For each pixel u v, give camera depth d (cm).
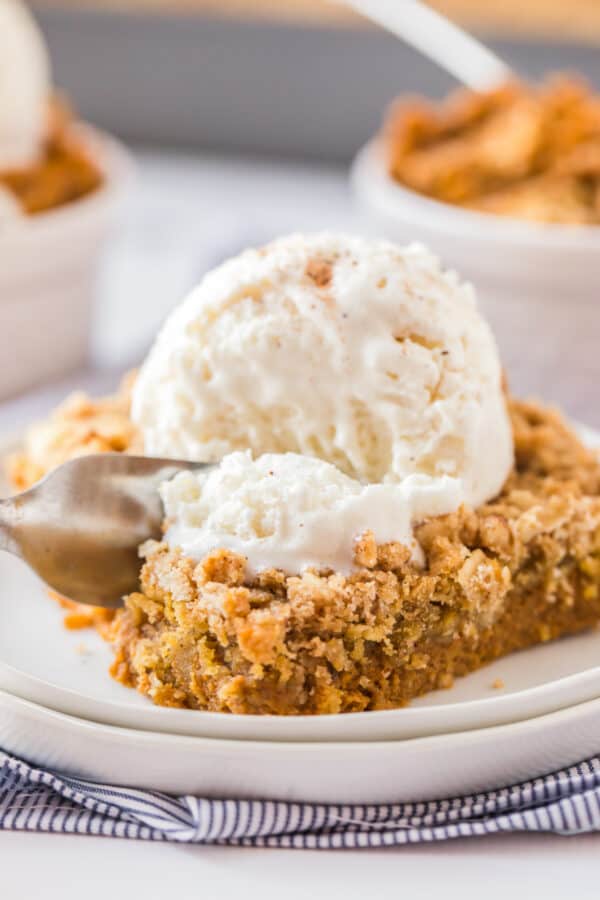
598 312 43
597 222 44
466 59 54
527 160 46
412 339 30
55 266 44
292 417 30
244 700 28
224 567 28
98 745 27
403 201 45
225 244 54
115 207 45
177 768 27
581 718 27
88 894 26
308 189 65
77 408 33
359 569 28
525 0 64
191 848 27
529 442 32
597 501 31
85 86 72
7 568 32
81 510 29
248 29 68
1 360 44
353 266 30
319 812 27
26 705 27
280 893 26
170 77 71
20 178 45
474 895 26
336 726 27
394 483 30
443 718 27
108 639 30
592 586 30
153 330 49
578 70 65
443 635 29
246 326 30
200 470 30
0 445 34
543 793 27
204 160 71
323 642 28
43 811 27
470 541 29
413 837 27
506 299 43
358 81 68
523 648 30
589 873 26
